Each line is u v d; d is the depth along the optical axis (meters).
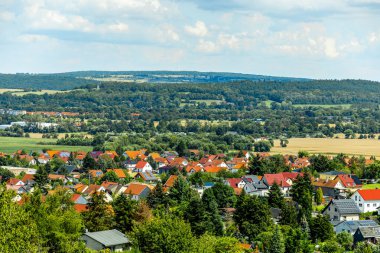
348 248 129.50
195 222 128.25
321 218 133.00
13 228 65.44
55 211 97.38
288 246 114.38
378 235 134.12
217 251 99.31
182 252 81.62
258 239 128.62
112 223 118.75
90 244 100.88
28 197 112.88
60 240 86.88
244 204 137.12
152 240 82.06
